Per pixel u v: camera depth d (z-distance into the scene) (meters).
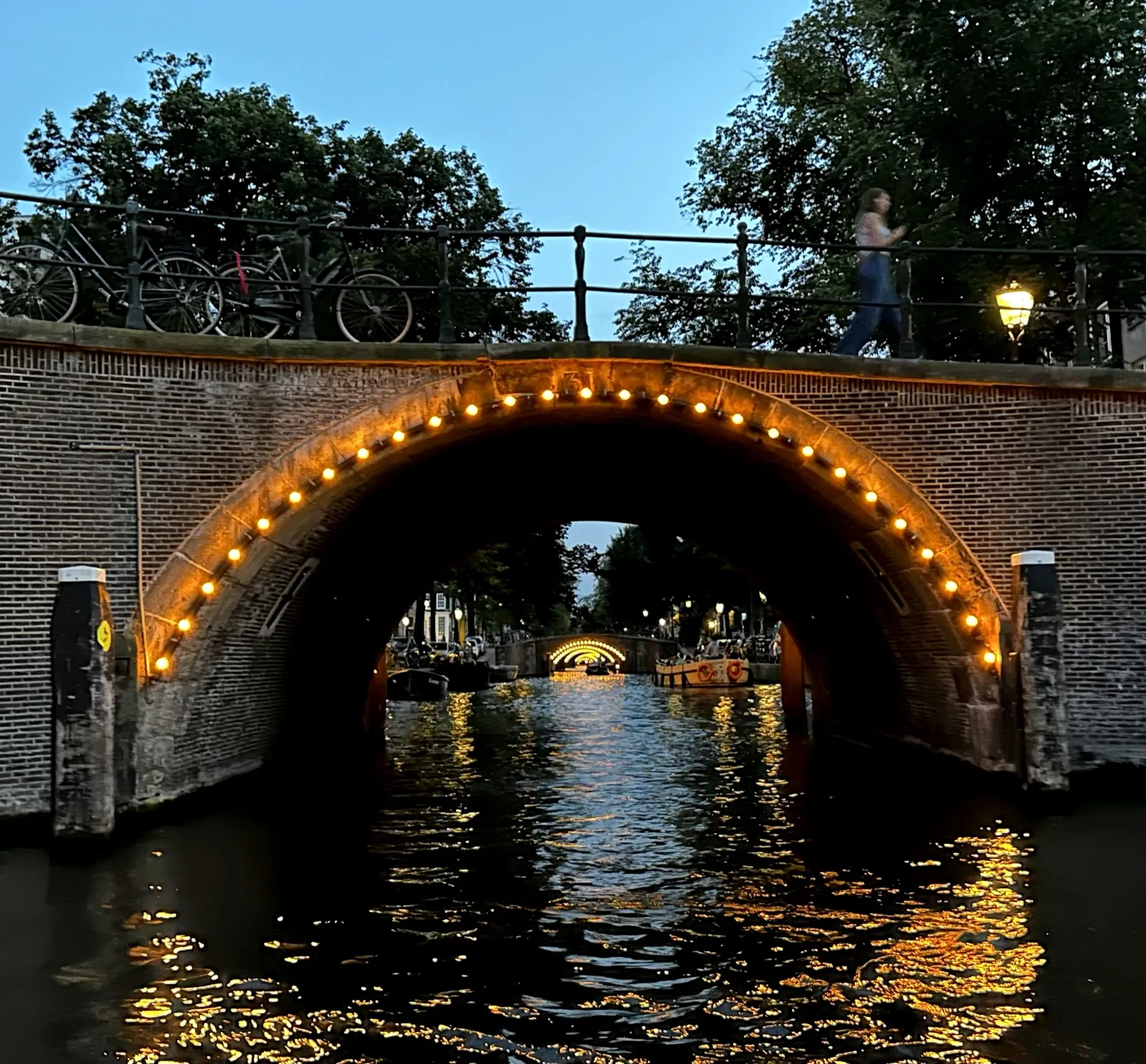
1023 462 11.47
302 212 11.11
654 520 19.62
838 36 22.78
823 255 22.23
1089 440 11.45
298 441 10.65
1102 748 11.23
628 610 73.12
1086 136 16.88
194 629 10.40
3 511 9.79
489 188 26.25
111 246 21.12
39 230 14.49
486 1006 5.72
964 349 18.25
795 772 14.30
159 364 10.38
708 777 14.20
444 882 8.32
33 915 7.27
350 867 8.81
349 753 17.69
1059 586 10.82
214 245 24.58
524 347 10.95
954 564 11.41
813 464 11.53
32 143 24.66
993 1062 4.95
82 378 10.12
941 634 12.00
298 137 24.61
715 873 8.52
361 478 11.12
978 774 11.56
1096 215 16.17
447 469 13.95
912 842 9.38
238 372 10.59
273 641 12.76
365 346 10.77
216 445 10.49
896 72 20.17
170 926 7.07
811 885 8.08
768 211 23.83
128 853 9.02
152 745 10.16
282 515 10.62
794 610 18.50
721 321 22.30
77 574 9.06
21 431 9.90
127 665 9.94
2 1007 5.67
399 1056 5.12
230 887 8.06
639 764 15.78
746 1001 5.74
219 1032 5.38
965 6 16.83
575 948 6.68
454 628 66.69
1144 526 11.35
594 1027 5.43
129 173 24.44
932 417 11.51
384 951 6.61
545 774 14.84
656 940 6.80
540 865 8.90
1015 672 11.10
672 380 11.19
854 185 19.94
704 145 24.09
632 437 13.45
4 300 11.20
